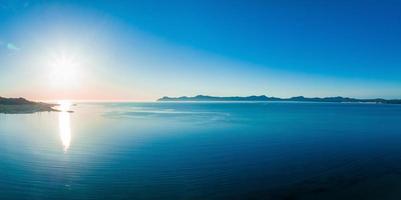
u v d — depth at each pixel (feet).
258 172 88.48
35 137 163.84
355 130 202.49
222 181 79.77
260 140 152.35
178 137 164.35
